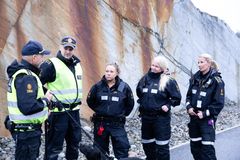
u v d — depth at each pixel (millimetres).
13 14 9023
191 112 5871
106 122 5805
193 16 16453
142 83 6230
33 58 4488
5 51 8750
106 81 5867
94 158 3262
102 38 11398
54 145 5531
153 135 6215
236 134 10141
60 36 10008
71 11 10453
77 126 5707
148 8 13570
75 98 5633
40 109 4344
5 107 8484
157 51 13898
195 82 6000
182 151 8031
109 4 11828
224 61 18812
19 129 4406
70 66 5656
